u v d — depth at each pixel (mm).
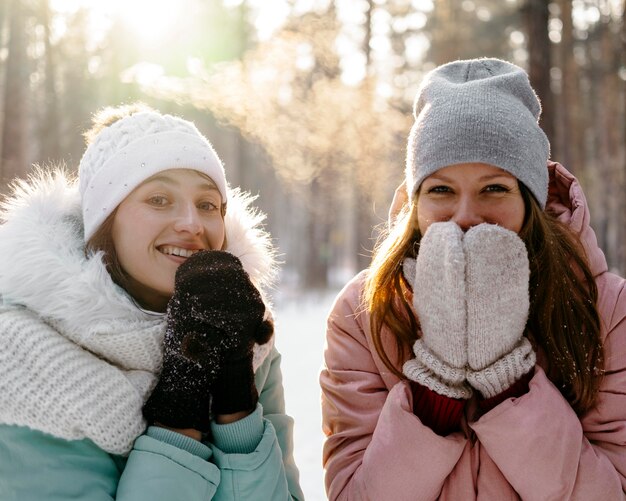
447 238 1479
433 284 1502
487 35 21562
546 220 1615
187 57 14875
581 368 1530
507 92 1639
